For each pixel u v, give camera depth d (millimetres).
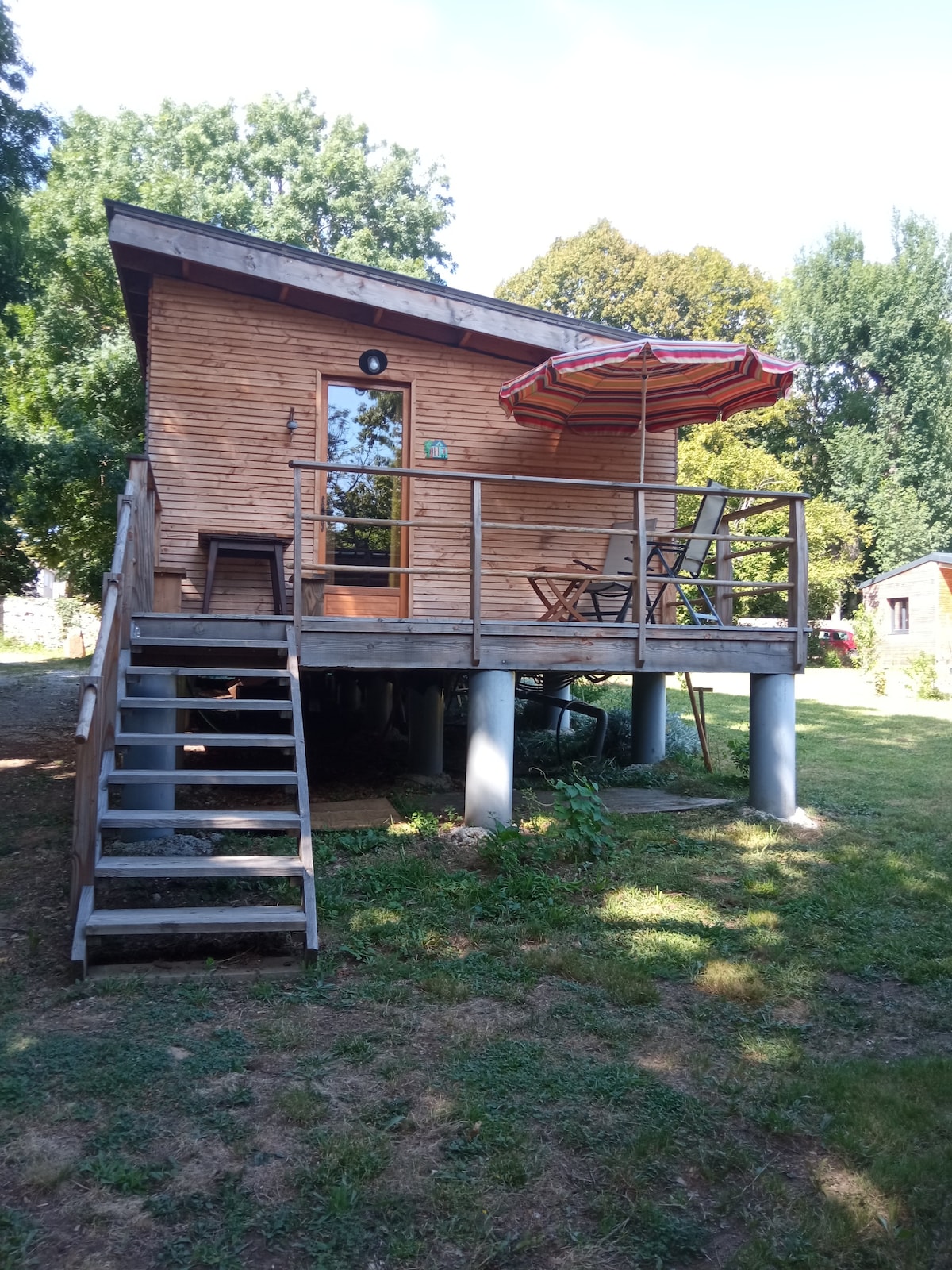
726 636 7625
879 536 36500
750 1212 2914
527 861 6355
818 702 18938
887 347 38438
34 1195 2854
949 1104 3547
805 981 4688
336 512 8859
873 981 4777
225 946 4832
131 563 6105
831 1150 3256
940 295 38344
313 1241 2697
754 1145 3277
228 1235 2709
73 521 18828
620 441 9609
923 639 24875
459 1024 4070
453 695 11102
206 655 6617
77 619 25547
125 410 18812
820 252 40375
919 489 37906
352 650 6699
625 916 5512
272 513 8578
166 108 26562
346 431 8875
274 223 24875
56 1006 4090
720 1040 4039
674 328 37250
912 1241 2793
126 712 6379
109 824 4793
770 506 8094
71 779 9016
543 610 9344
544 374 7363
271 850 6363
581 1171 3070
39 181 12234
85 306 19391
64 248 18781
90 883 4727
